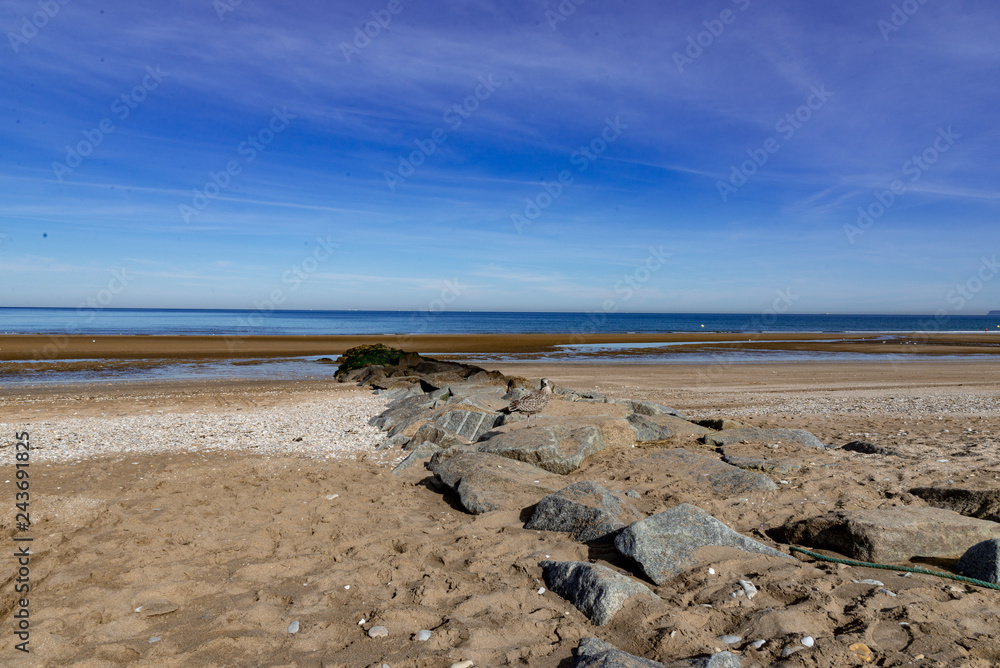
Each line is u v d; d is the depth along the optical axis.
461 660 3.82
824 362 36.56
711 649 3.84
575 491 6.54
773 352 45.47
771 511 6.82
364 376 24.81
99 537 6.04
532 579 5.09
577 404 12.62
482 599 4.64
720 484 7.87
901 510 5.92
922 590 4.66
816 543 5.71
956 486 7.43
